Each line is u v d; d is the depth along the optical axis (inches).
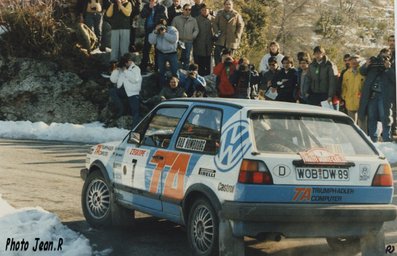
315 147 273.6
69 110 842.8
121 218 337.4
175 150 298.7
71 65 871.1
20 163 533.3
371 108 674.8
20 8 893.2
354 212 268.4
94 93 851.4
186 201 283.6
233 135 271.9
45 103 845.2
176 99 318.7
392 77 674.2
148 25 832.9
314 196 265.4
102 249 301.4
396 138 709.9
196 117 297.6
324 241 325.7
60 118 839.1
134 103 752.3
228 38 813.9
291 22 2102.6
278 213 258.2
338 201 269.7
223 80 692.7
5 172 489.4
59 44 879.7
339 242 303.3
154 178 304.7
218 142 276.8
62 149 626.5
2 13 888.3
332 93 660.1
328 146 276.5
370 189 275.4
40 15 888.3
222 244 262.2
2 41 879.7
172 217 297.3
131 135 331.3
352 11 2289.6
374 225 276.7
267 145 267.1
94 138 720.3
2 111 846.5
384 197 278.5
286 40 2074.3
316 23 2164.1
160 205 303.4
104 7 919.0
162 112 320.8
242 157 262.7
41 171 500.7
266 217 257.4
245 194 258.1
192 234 281.7
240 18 818.2
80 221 355.3
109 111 823.1
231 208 257.6
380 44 2201.0
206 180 274.2
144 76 840.9
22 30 877.2
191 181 281.7
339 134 283.7
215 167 271.9
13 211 333.1
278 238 267.0
